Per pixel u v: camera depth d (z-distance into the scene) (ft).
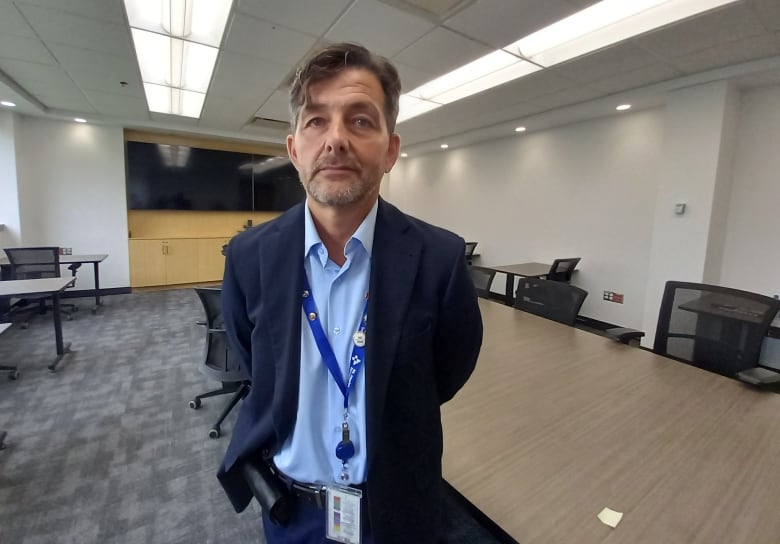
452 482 2.95
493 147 19.80
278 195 23.70
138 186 19.43
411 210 26.03
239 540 5.09
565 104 14.24
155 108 16.60
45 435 7.23
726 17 8.05
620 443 3.49
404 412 2.14
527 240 18.29
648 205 13.71
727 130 11.03
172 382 9.53
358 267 2.29
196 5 8.75
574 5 7.91
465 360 2.60
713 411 4.09
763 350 5.50
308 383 2.25
